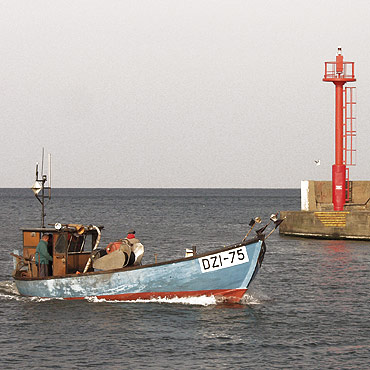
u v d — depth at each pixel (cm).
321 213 11825
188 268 4872
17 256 5475
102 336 4072
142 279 4928
